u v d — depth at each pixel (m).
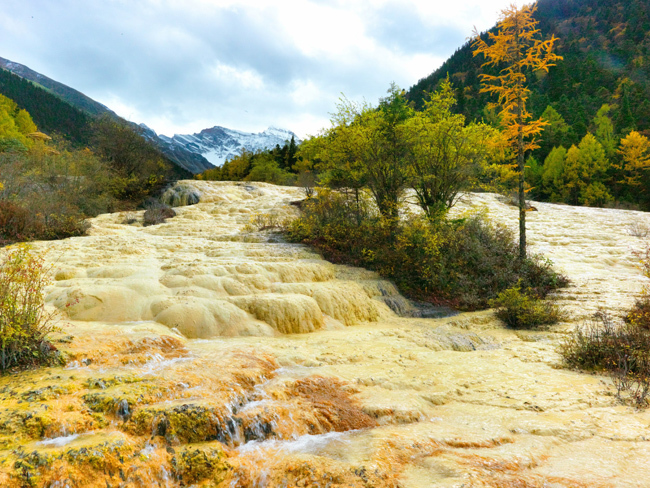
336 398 5.31
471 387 5.91
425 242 12.81
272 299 8.76
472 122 15.55
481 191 34.31
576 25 148.12
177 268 10.16
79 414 4.21
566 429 4.52
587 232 21.33
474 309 11.20
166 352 6.32
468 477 3.57
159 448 4.00
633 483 3.47
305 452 4.18
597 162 49.19
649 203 47.59
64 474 3.43
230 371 5.54
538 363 7.01
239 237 15.35
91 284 8.82
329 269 11.98
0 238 13.05
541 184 53.56
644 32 120.69
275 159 60.31
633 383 5.95
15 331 5.17
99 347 5.94
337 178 15.82
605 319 8.76
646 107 68.19
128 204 26.05
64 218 15.84
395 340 8.16
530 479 3.57
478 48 13.07
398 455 4.03
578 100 81.38
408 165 15.01
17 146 31.05
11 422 3.92
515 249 14.04
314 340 7.89
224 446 4.20
